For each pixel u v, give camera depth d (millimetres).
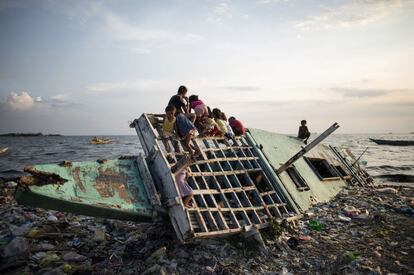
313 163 13930
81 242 7141
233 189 7457
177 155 7359
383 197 11758
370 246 6965
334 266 6000
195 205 6457
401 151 50625
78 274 5562
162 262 5793
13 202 11445
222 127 8742
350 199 10977
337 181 12820
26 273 5609
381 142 71125
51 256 6129
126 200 6168
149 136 7363
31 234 7289
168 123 7453
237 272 5652
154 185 6590
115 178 6449
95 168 6348
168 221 6973
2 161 29969
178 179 6430
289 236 7344
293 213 8328
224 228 6453
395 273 5637
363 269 5691
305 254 6574
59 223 8312
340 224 8406
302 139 13938
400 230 8031
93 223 8875
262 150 9688
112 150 47844
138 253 6418
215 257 6047
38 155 37531
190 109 8633
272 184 8820
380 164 30047
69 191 5648
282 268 5867
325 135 8375
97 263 6094
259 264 6043
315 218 8727
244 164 9094
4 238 7160
